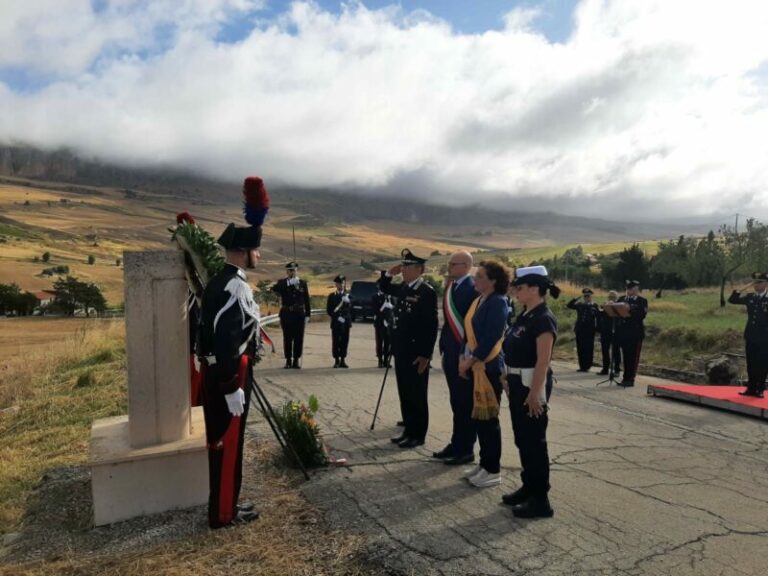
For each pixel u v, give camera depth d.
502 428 7.36
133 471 4.56
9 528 4.68
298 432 5.48
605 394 10.09
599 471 5.72
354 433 6.82
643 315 10.83
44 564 3.93
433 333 6.23
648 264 42.94
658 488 5.29
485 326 5.01
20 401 10.02
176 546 4.05
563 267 54.00
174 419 4.73
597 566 3.79
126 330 4.60
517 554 3.91
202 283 4.57
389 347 12.27
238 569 3.71
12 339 33.38
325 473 5.38
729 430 7.62
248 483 5.12
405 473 5.42
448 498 4.84
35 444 7.12
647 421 8.02
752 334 9.11
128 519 4.56
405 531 4.21
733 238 39.88
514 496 4.74
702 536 4.29
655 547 4.08
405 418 6.38
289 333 11.70
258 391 5.32
